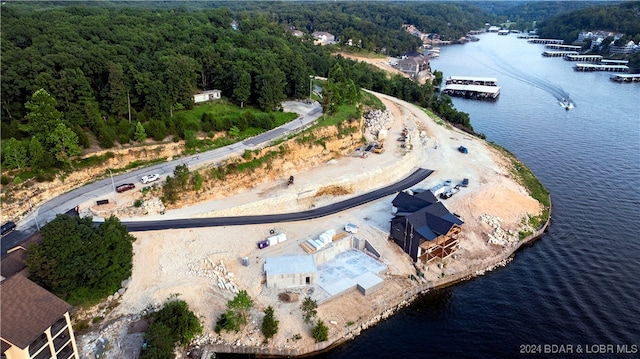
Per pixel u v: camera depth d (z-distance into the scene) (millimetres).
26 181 81125
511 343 61875
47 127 86000
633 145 143125
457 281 75562
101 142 93188
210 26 162375
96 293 64562
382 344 61844
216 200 88938
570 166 126562
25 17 129250
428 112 169125
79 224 65562
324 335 60656
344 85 143500
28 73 95812
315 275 70062
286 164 102062
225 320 61750
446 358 59500
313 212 90125
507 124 168875
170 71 108625
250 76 123562
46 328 46938
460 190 101562
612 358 59188
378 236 82438
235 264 73000
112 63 102250
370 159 112250
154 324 57438
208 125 106000
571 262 80188
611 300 70000
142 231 77000
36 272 59531
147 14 164000
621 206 101438
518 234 88000
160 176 89188
